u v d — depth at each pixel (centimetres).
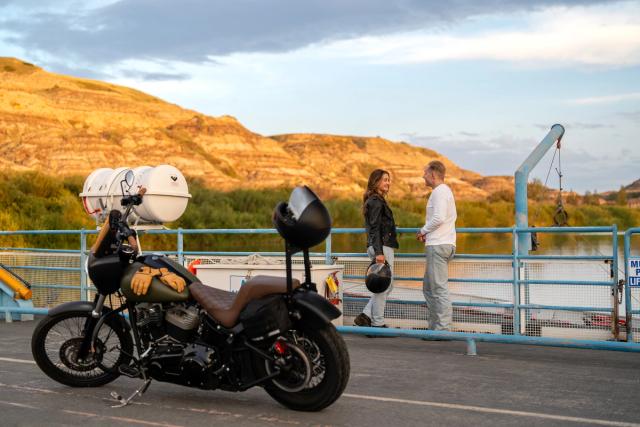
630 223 7775
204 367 580
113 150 12850
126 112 18625
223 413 585
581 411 588
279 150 19062
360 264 1020
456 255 966
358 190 18212
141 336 613
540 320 925
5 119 13612
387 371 745
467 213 7856
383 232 945
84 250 1190
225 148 18088
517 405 608
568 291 908
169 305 598
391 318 998
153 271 602
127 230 622
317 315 557
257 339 571
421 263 981
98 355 646
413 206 8200
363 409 595
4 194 4325
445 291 914
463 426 546
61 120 15050
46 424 556
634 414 580
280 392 586
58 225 4272
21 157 12031
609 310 883
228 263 1024
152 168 1079
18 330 1040
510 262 941
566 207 7762
